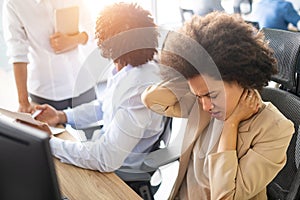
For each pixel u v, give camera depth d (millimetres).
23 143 505
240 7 2846
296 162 1114
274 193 1205
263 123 966
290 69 1251
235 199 956
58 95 1958
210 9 3096
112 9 1034
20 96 1752
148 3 3658
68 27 1868
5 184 552
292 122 1062
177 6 3611
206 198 1042
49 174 512
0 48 2273
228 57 863
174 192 1113
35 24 1798
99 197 1068
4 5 1764
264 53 904
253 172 949
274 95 1252
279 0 2621
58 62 1909
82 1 1959
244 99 943
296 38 1245
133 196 1067
